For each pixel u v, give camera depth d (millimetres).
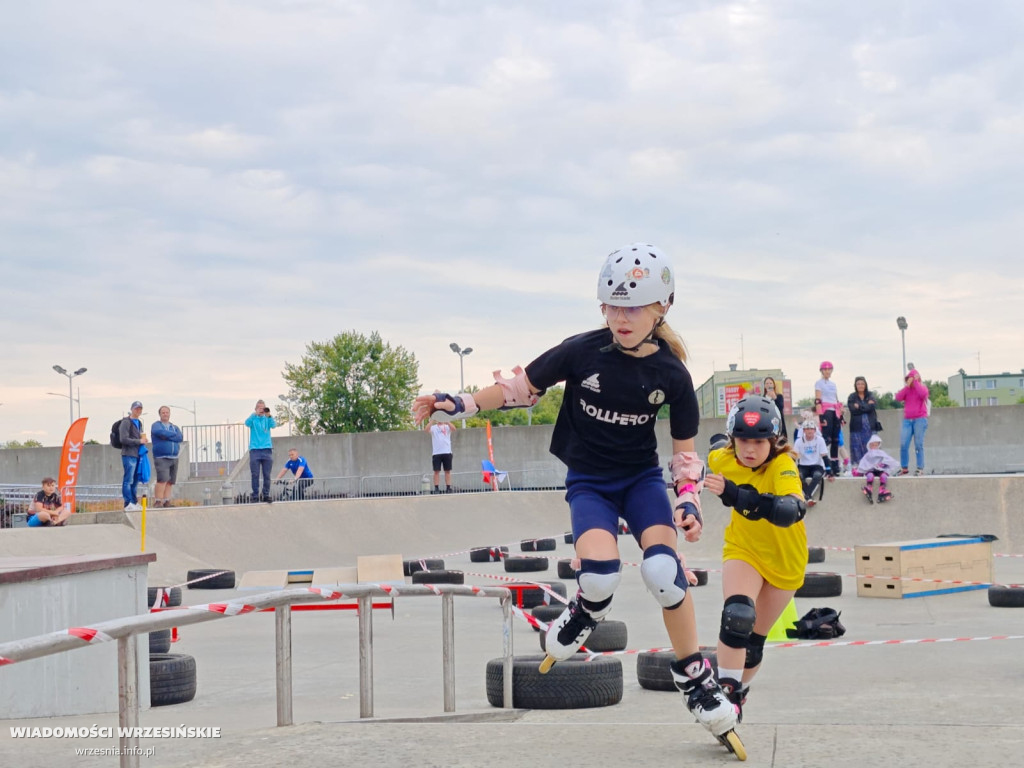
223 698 7441
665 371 4367
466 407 4500
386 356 59406
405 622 12156
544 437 34344
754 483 5000
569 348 4434
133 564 6816
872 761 4160
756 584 4930
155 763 4430
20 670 6234
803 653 8773
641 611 12375
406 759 4211
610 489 4516
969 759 4160
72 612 6430
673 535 4418
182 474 28922
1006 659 8156
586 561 4281
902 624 10633
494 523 26359
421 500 25375
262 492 22797
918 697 6578
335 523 22766
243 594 12766
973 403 98875
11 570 6141
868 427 20391
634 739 4633
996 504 18938
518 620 12156
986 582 13758
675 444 4609
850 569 16406
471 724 5090
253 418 22781
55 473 34375
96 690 6492
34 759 4715
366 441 34594
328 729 4918
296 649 10148
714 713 4195
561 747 4465
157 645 8531
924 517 19328
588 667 6371
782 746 4480
